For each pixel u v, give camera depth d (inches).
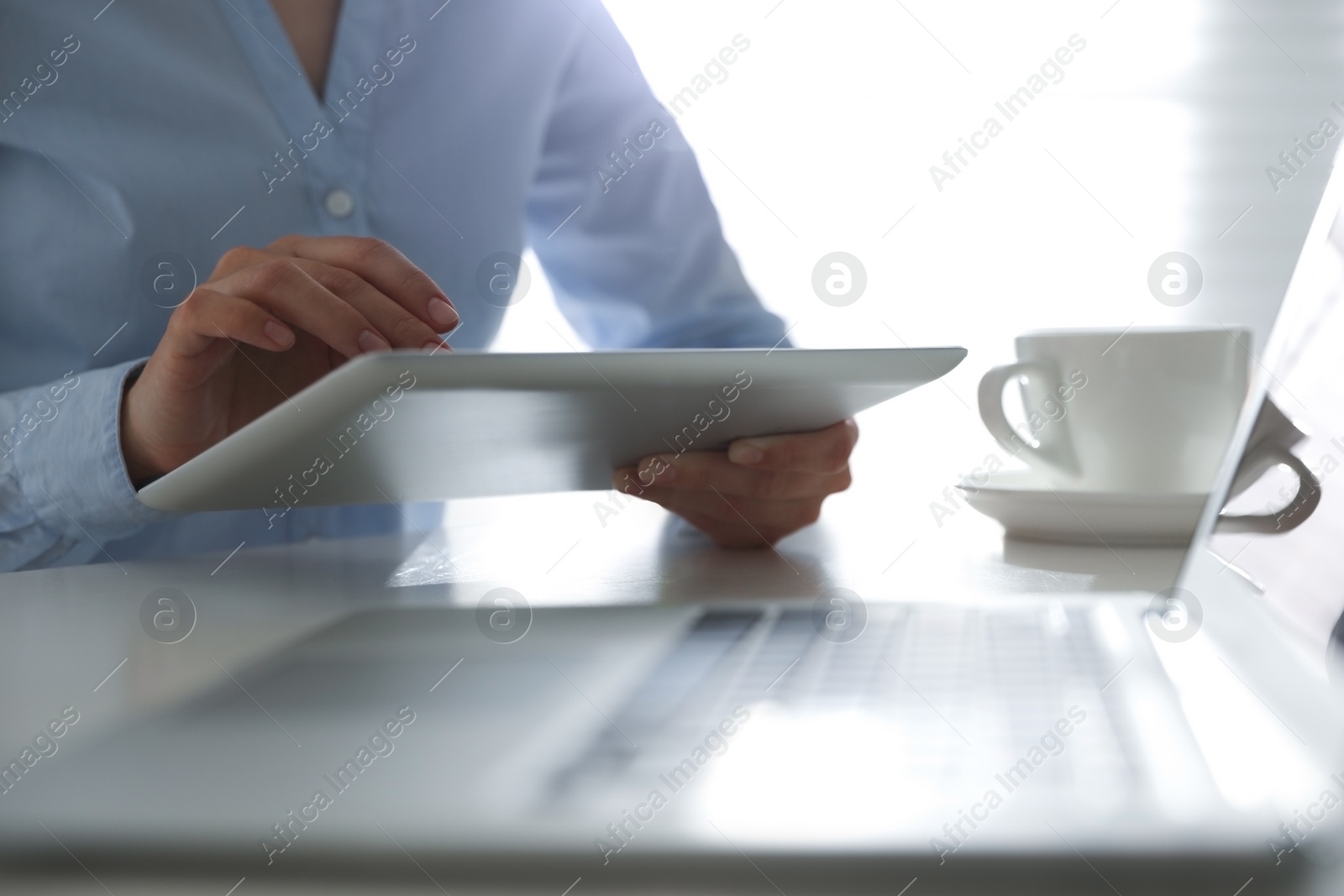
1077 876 6.3
